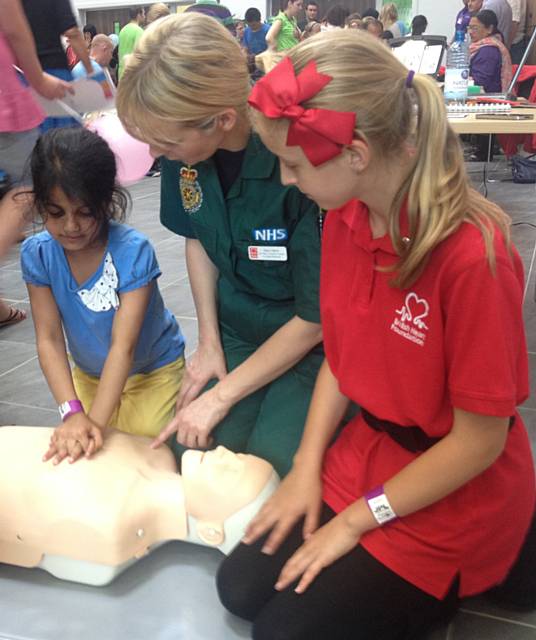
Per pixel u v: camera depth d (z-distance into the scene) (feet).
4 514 3.74
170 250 10.85
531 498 3.33
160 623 3.58
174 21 3.57
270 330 4.54
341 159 2.65
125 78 3.54
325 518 3.46
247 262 4.35
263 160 3.93
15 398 5.99
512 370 2.79
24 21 5.62
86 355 4.68
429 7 26.45
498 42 14.06
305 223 4.00
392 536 3.15
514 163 14.97
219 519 3.73
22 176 5.27
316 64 2.59
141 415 4.83
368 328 3.13
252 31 20.63
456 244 2.69
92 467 3.83
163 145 3.63
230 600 3.43
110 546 3.62
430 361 2.92
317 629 3.05
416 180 2.66
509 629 3.51
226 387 4.26
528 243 10.21
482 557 3.20
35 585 3.85
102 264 4.29
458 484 2.98
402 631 3.28
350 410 4.25
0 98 5.34
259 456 4.22
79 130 3.98
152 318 4.67
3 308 7.68
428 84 2.64
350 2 29.53
